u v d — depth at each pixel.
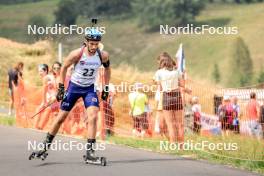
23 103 25.09
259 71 173.50
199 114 23.11
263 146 20.09
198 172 14.83
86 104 15.46
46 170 14.41
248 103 23.77
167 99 19.80
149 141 20.44
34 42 50.50
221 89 24.83
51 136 15.55
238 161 17.02
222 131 23.17
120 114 27.30
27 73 43.06
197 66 181.50
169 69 20.03
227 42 187.25
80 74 15.26
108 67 15.62
